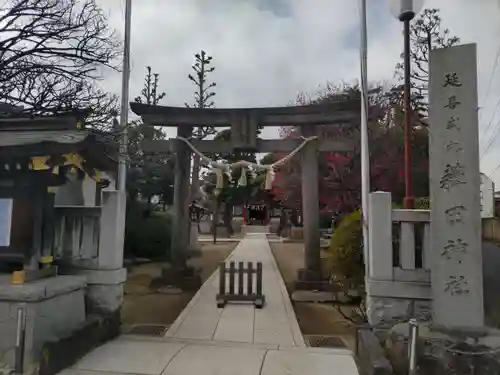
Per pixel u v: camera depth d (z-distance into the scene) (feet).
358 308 23.44
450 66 14.32
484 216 48.73
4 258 15.70
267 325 20.27
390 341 13.52
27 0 20.53
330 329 19.95
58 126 15.99
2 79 21.09
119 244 18.67
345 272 22.81
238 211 160.35
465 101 14.11
